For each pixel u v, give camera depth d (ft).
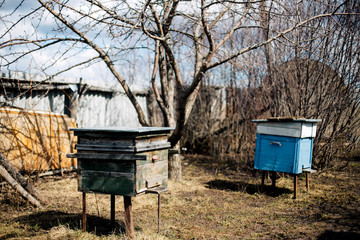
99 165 13.05
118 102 34.73
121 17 19.25
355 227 13.87
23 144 22.98
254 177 26.61
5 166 17.40
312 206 18.01
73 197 19.90
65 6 18.24
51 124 26.03
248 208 18.01
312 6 25.25
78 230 13.96
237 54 18.90
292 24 25.08
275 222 15.37
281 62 26.91
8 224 14.90
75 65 21.57
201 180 25.67
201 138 39.96
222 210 17.63
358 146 28.37
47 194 20.31
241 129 34.04
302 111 25.71
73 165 27.78
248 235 13.65
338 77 25.72
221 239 13.17
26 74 25.93
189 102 24.45
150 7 20.16
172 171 24.66
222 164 33.04
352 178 24.64
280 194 20.94
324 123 25.77
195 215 16.70
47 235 13.56
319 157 27.45
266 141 20.83
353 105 26.09
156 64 24.40
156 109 39.70
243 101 33.83
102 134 12.78
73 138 28.04
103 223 15.28
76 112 28.86
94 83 30.68
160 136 14.01
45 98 28.19
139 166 12.51
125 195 12.54
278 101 26.99
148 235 13.10
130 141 12.34
